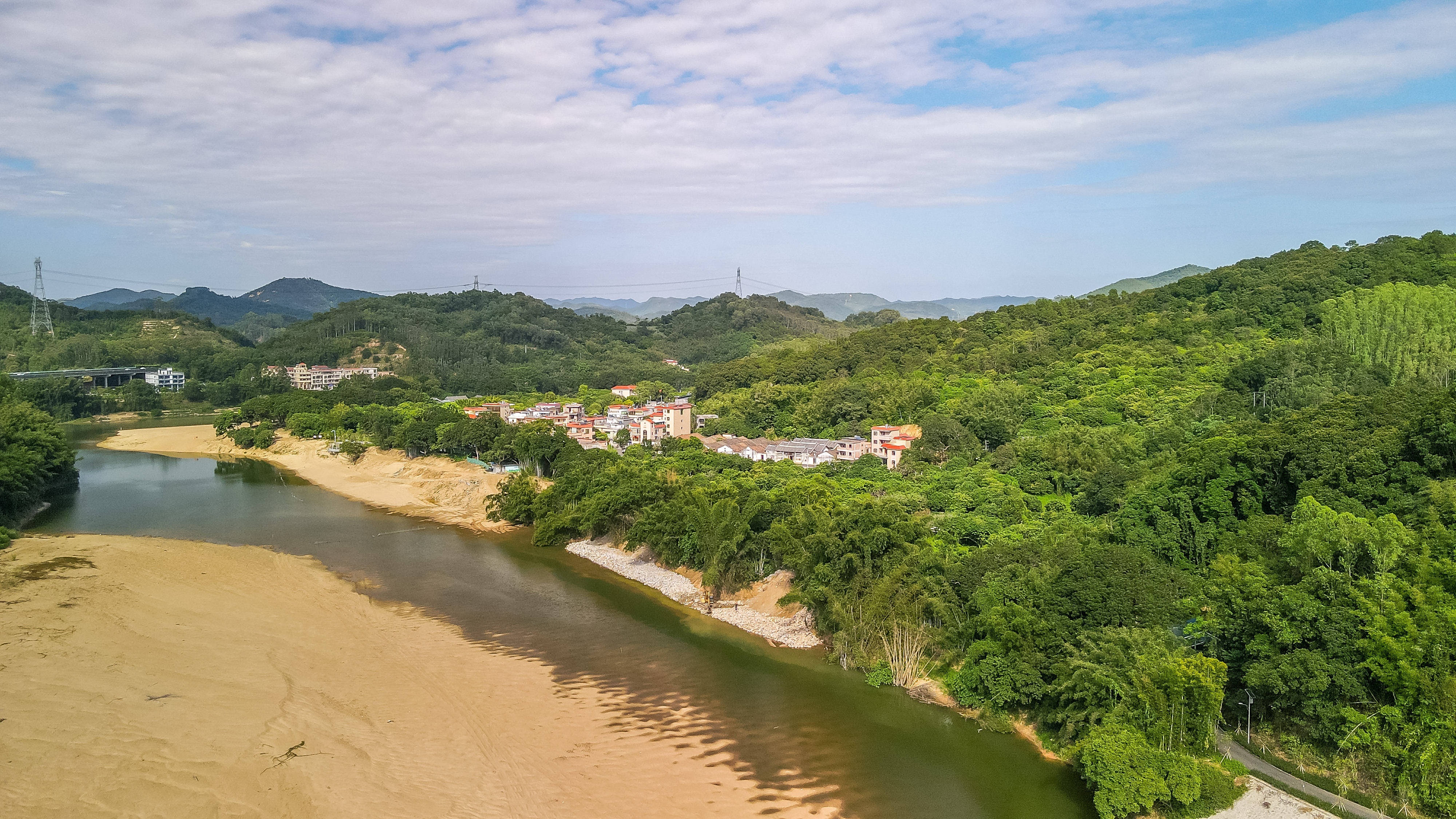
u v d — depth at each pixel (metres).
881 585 62.81
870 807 44.81
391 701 55.16
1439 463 60.09
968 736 52.88
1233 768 44.66
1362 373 115.50
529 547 99.12
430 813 41.91
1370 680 43.19
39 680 53.50
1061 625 52.94
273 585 80.50
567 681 60.44
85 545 92.75
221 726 48.69
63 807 39.38
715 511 80.06
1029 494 106.12
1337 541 47.47
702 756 49.91
